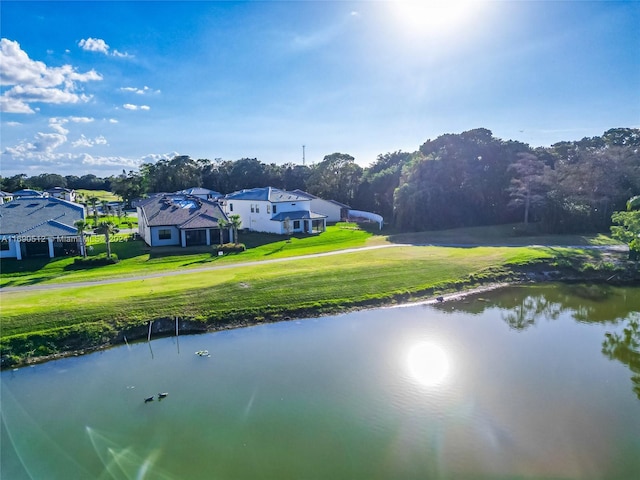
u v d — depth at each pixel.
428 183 61.53
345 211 79.44
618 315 27.84
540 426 14.97
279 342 22.95
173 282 30.30
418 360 20.39
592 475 12.63
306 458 13.42
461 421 15.29
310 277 31.92
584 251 42.22
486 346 22.22
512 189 58.25
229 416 15.72
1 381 18.98
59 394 17.69
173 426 15.19
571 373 18.97
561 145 77.38
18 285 31.02
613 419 15.37
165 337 23.78
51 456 13.59
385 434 14.60
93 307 24.62
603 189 54.50
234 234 50.84
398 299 30.75
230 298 27.70
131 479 12.61
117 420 15.61
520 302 30.72
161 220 49.09
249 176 106.38
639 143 73.88
